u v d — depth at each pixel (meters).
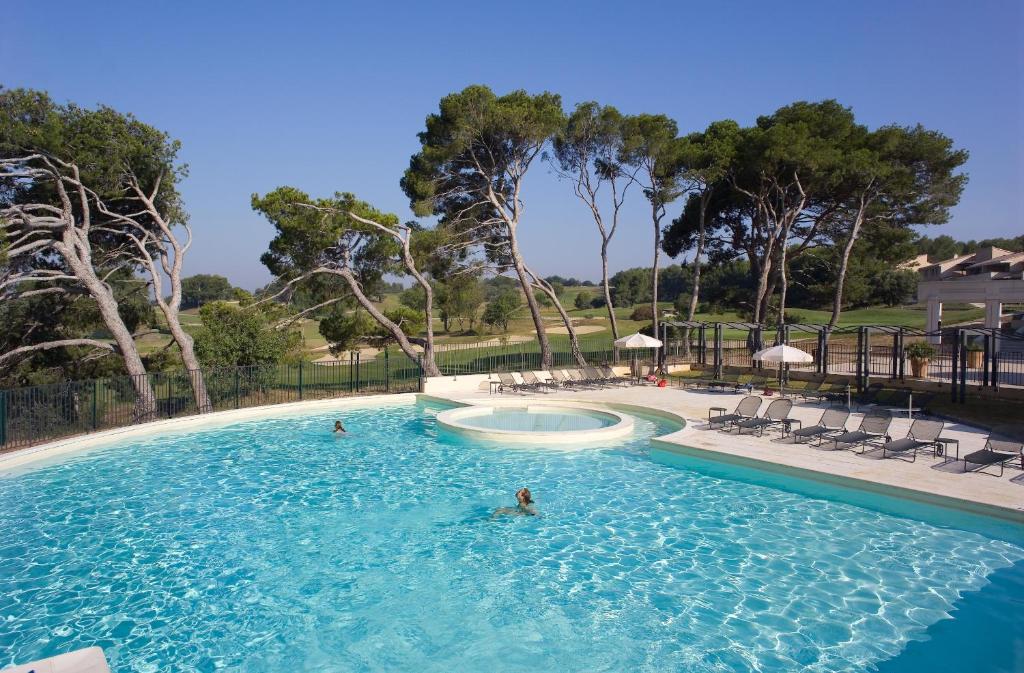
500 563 8.85
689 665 6.30
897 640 6.70
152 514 10.99
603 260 31.45
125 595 8.00
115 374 25.94
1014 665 6.21
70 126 21.16
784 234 28.73
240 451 15.57
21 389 15.52
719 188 32.09
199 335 24.50
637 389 23.92
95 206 23.17
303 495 11.99
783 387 21.72
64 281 23.48
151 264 22.44
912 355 22.67
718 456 13.60
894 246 33.50
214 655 6.61
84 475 13.45
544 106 28.66
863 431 14.07
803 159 26.75
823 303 45.22
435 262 28.02
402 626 7.19
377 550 9.37
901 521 10.30
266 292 26.70
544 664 6.37
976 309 52.12
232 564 8.92
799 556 8.91
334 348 29.86
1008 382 20.45
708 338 48.28
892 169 27.28
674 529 10.02
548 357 29.09
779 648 6.57
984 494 10.24
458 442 16.44
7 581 8.40
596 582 8.21
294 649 6.73
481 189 28.53
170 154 23.70
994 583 7.98
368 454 15.19
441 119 26.91
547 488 12.26
